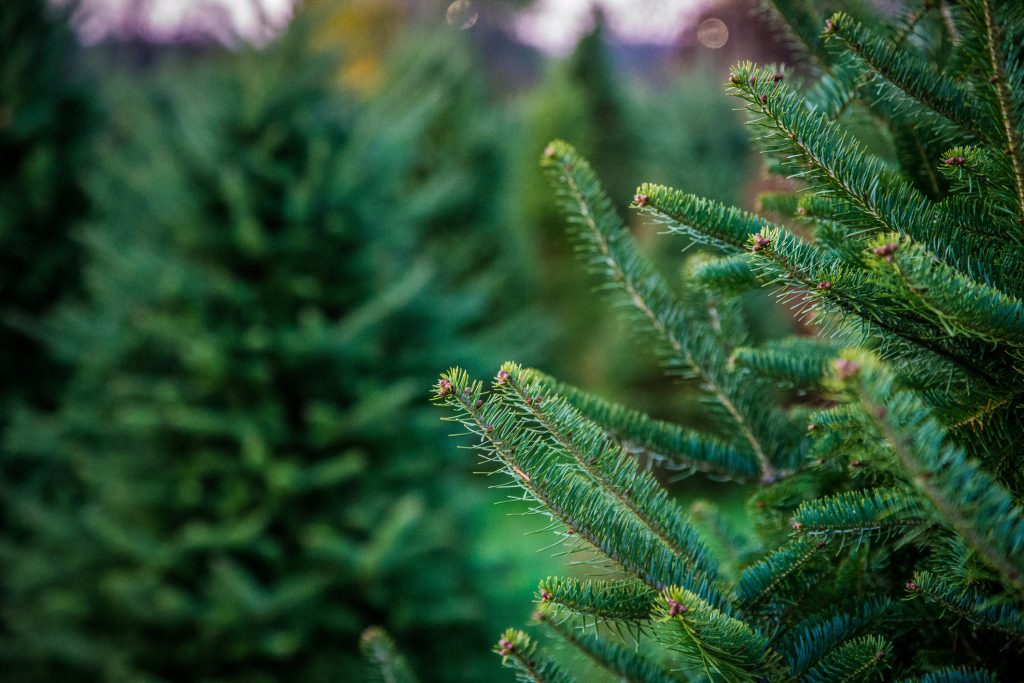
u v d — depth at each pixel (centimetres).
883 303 87
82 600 349
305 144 376
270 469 333
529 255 1030
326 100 397
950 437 89
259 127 366
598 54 1227
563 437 91
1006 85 80
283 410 349
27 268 469
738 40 1452
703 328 140
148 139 378
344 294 368
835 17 95
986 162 88
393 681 131
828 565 103
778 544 119
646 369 788
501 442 89
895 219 91
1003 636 94
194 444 349
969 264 87
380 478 360
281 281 355
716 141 1048
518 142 1176
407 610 339
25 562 369
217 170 355
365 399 356
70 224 484
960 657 97
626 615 94
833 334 103
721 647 81
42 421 411
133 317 368
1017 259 88
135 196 398
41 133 480
